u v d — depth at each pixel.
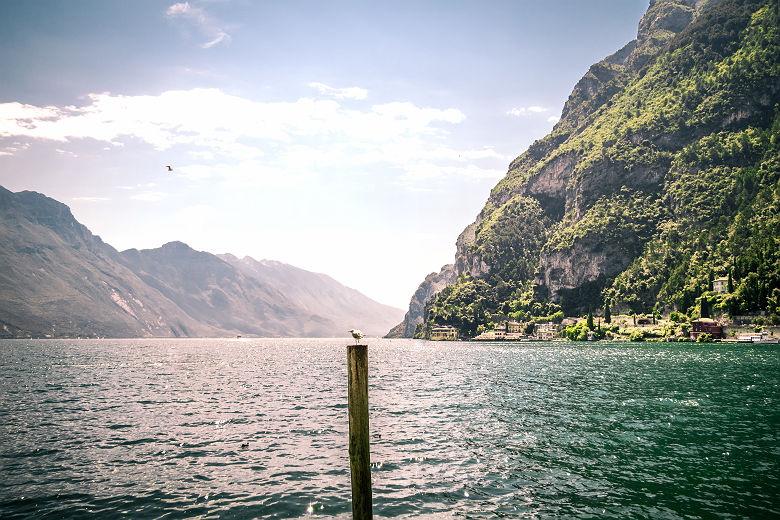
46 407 53.09
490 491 26.20
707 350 184.25
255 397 61.53
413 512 23.56
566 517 22.88
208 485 27.33
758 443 35.41
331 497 25.61
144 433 39.94
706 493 25.55
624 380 78.69
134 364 131.88
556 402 55.03
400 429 40.81
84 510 23.86
